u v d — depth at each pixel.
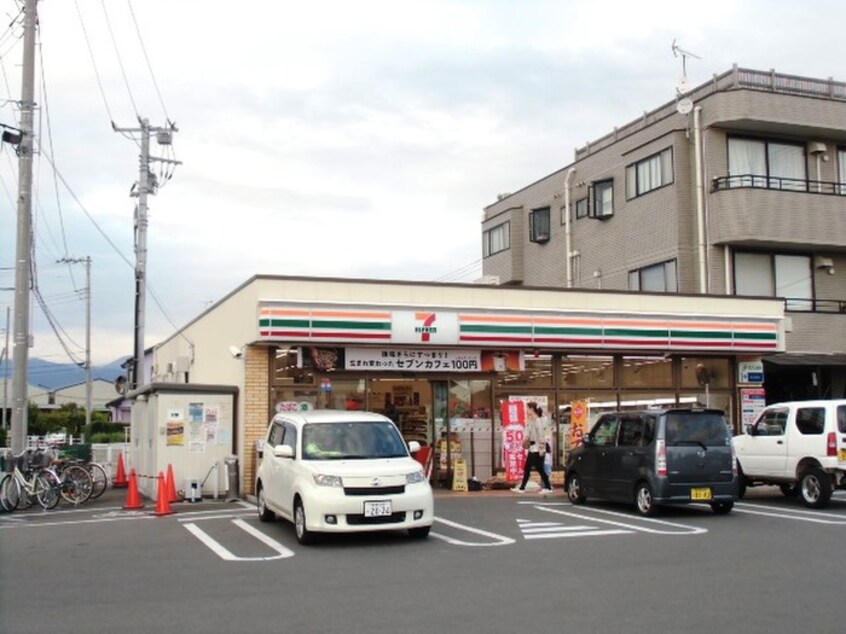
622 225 28.36
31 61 18.80
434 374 19.91
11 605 8.12
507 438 20.20
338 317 18.52
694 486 14.40
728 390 22.53
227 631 7.06
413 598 8.17
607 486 15.49
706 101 25.41
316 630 7.03
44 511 16.41
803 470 16.00
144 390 18.95
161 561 10.46
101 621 7.46
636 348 20.97
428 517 11.74
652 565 9.83
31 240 19.03
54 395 77.31
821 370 26.25
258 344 18.41
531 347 20.16
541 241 33.00
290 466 12.38
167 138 30.83
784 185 25.83
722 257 25.03
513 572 9.46
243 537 12.34
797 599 8.01
